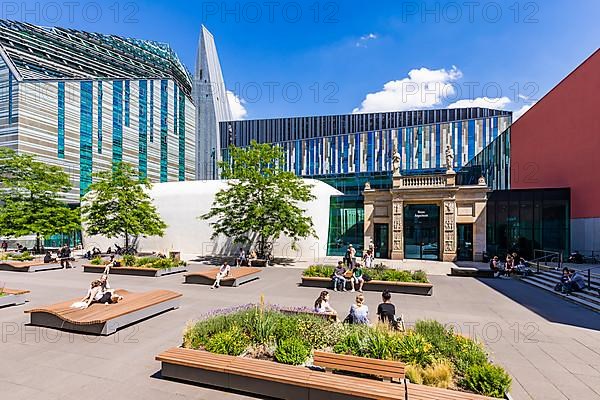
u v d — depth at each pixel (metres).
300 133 92.25
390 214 28.95
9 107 48.66
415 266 24.08
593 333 9.27
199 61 112.50
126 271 20.98
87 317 8.97
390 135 70.25
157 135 78.19
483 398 4.79
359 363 5.45
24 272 21.84
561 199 27.50
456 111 81.06
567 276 14.95
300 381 5.33
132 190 29.27
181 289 15.91
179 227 35.59
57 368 6.71
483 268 22.58
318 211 31.88
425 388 5.09
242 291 15.43
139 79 72.56
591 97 25.44
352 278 15.77
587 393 5.87
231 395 5.66
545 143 31.84
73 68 60.16
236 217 26.94
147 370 6.63
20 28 58.12
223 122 101.19
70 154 55.69
